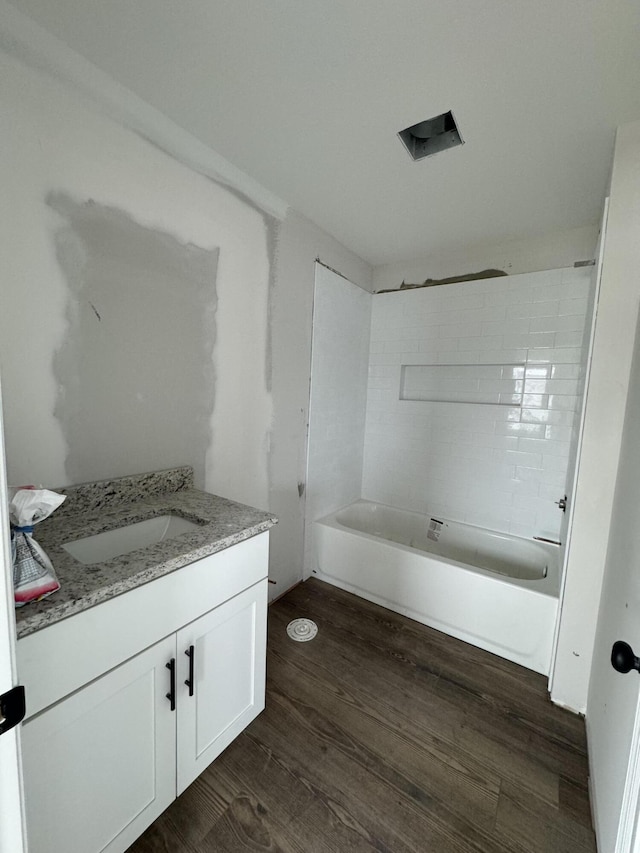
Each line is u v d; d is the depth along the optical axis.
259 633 1.29
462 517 2.60
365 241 2.38
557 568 1.95
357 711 1.43
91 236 1.19
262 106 1.27
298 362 2.17
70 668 0.76
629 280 1.26
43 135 1.05
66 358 1.16
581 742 1.34
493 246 2.38
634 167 1.25
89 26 1.00
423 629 1.97
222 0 0.91
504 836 1.04
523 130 1.33
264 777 1.17
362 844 1.00
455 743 1.32
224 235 1.63
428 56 1.05
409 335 2.73
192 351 1.56
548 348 2.23
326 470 2.54
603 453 1.34
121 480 1.32
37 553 0.72
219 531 1.11
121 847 0.91
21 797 0.49
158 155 1.35
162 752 0.98
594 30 0.93
